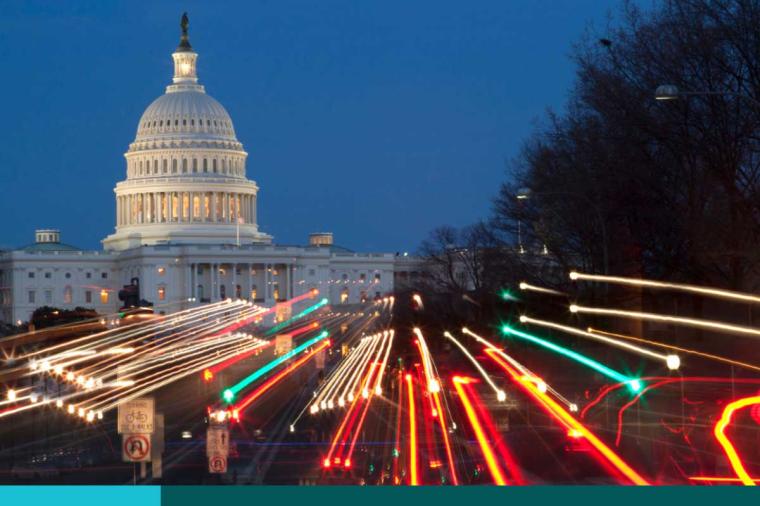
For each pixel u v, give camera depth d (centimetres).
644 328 12519
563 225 13575
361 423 10388
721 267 11162
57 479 7475
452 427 9462
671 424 8106
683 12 10550
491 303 16550
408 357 19325
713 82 10250
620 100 10756
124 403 6184
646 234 11756
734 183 10231
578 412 9356
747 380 9925
